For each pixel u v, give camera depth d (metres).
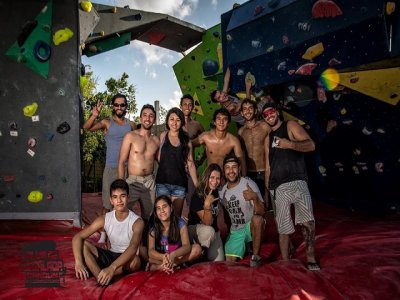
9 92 4.74
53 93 4.80
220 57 7.14
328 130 5.63
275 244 3.76
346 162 5.54
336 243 3.62
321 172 5.95
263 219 3.07
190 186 4.61
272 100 5.93
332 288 2.34
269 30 5.38
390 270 2.65
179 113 3.59
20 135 4.75
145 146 3.57
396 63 4.40
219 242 3.28
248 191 3.19
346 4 4.45
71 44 4.82
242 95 6.19
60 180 4.78
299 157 2.98
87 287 2.45
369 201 5.34
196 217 3.33
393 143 4.90
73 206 4.77
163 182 3.54
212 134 4.02
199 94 7.80
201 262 3.14
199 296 2.27
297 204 2.87
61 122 4.80
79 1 5.30
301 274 2.61
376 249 3.30
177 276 2.64
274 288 2.36
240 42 5.84
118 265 2.58
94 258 2.69
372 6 4.20
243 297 2.24
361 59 4.39
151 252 2.84
